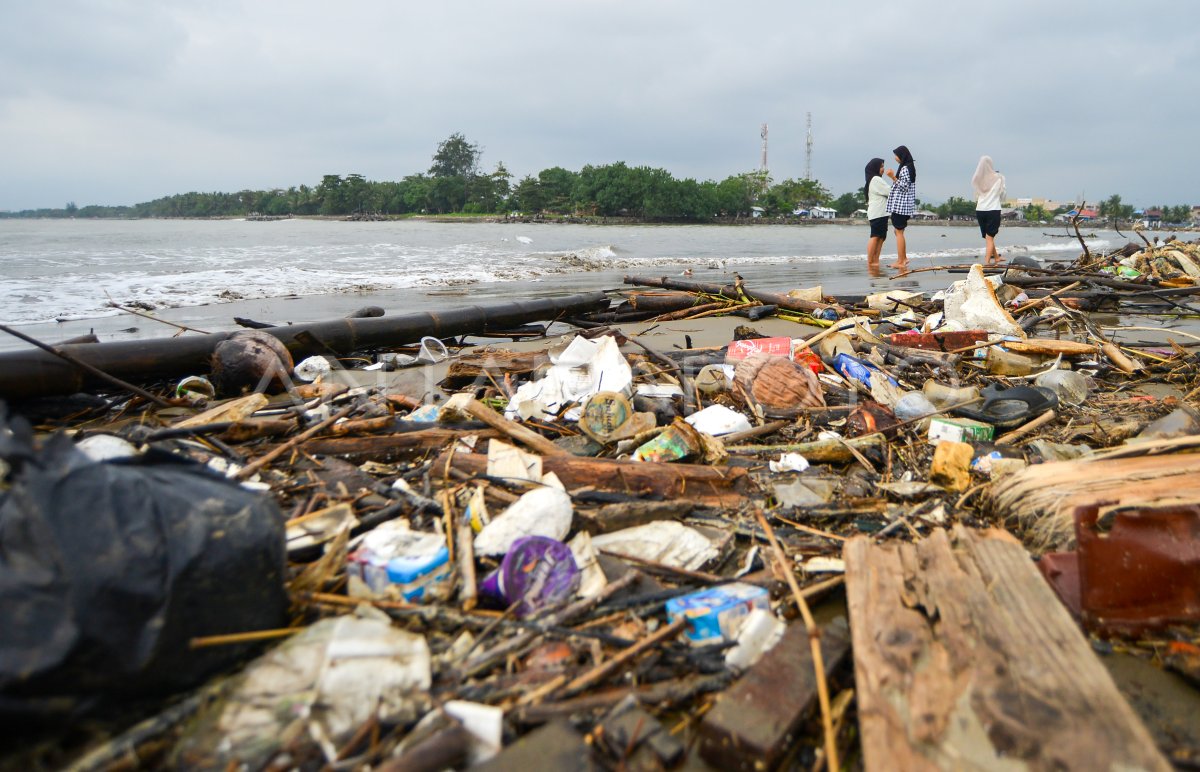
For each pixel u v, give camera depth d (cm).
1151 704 227
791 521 345
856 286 1445
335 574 265
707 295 1060
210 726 192
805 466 415
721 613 253
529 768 184
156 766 183
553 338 863
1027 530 323
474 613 256
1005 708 192
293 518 307
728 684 232
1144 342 780
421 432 417
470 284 1461
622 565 296
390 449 407
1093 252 2652
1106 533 273
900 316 898
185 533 199
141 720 192
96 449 343
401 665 218
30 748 175
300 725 195
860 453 431
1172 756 202
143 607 185
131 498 197
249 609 212
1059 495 317
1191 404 534
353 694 206
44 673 170
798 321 959
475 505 316
